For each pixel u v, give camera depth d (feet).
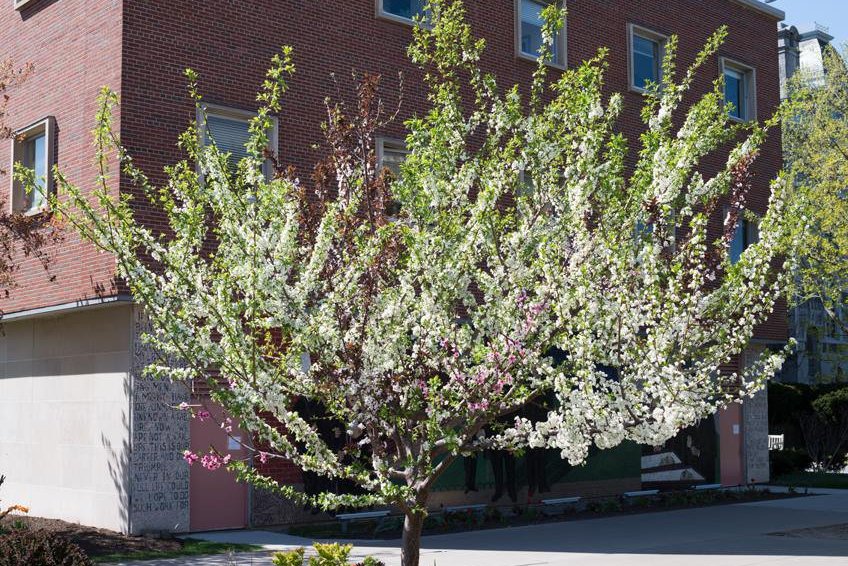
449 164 29.43
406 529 29.45
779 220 26.37
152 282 26.71
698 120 29.89
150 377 53.52
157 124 52.60
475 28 66.44
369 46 61.57
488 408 27.81
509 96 30.63
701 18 83.76
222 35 55.52
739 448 87.51
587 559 45.42
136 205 50.42
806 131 109.09
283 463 57.72
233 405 25.85
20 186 61.52
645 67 78.74
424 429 29.07
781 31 161.89
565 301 26.35
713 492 76.89
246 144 29.53
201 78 54.39
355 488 59.00
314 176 30.37
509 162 30.91
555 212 30.25
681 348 26.50
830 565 43.24
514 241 28.22
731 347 26.99
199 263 29.27
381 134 60.75
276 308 26.27
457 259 27.43
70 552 31.09
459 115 31.58
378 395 27.61
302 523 57.98
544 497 70.49
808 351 139.13
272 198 27.99
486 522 61.11
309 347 26.66
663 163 27.58
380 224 29.35
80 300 53.98
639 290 27.07
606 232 28.73
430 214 28.37
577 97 30.19
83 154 55.06
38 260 58.08
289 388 28.17
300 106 58.03
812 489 84.84
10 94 62.90
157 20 53.21
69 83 56.90
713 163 73.82
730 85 87.51
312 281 26.73
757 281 27.17
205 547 48.70
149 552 47.16
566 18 72.13
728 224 30.14
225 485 55.77
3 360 66.13
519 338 26.86
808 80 118.01
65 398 59.16
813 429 103.60
